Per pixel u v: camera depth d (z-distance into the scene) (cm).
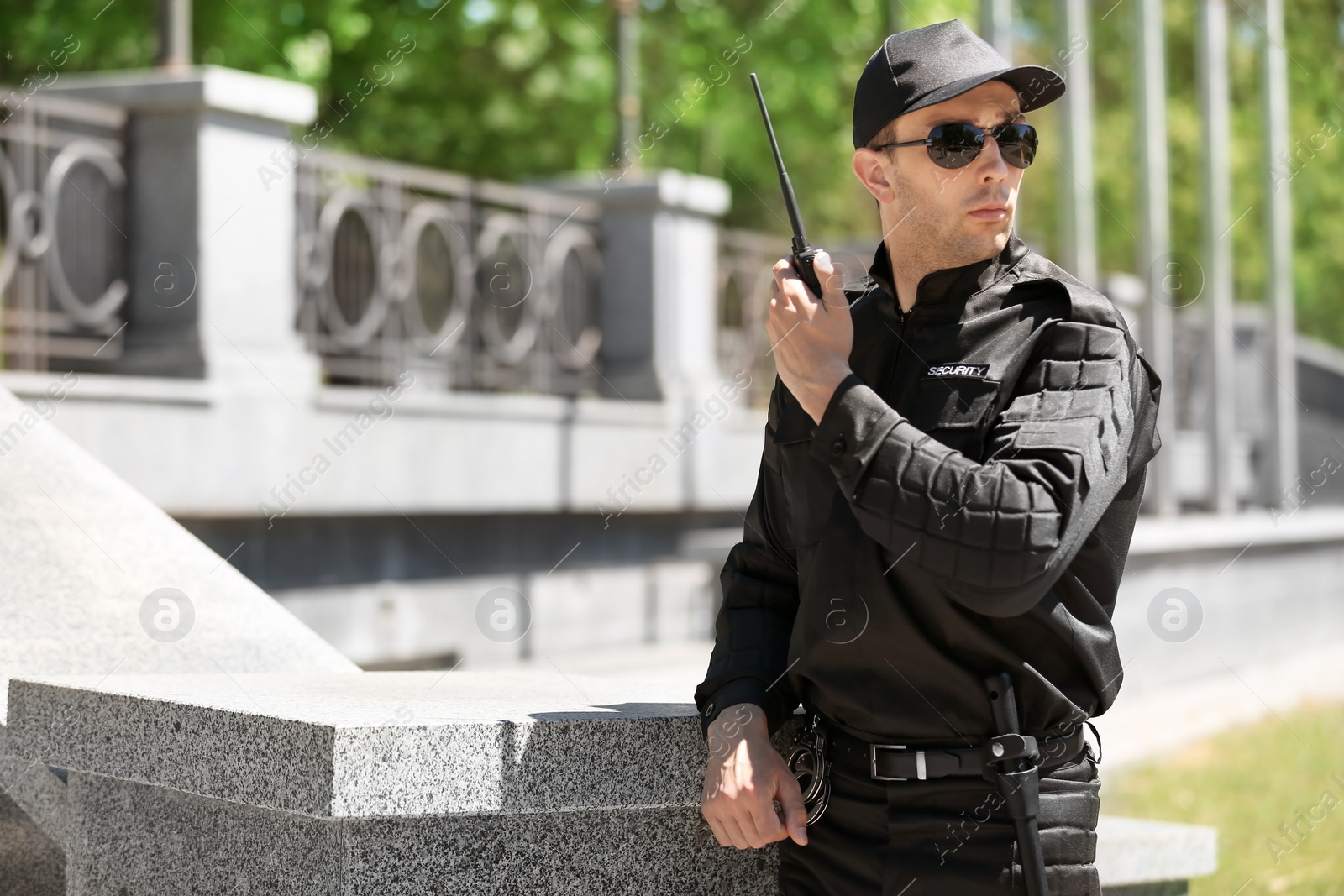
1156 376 191
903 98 195
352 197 729
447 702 218
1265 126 1287
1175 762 727
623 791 204
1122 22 1454
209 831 214
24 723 234
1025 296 190
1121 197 1638
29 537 299
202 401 600
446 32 1365
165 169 627
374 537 693
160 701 210
